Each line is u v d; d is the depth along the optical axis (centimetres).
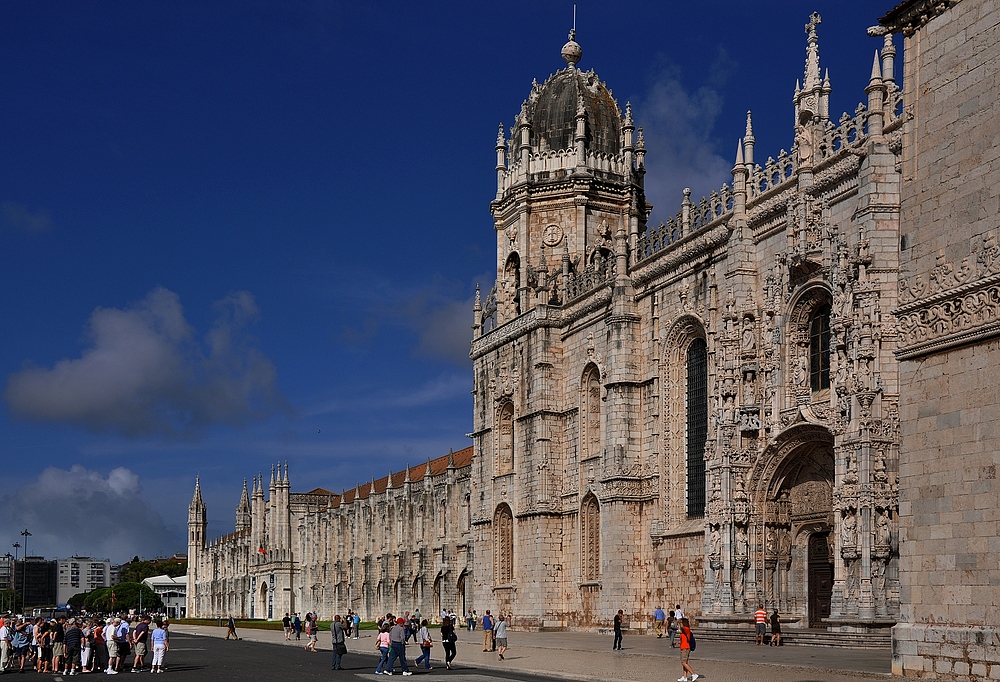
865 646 4738
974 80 3441
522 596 8225
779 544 5791
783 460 5675
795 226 5612
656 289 7056
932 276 3531
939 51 3597
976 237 3381
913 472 3528
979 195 3384
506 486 8625
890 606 4753
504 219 9131
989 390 3281
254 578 19462
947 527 3381
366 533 14525
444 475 12269
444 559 11606
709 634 5778
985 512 3259
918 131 3653
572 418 8031
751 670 4094
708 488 5994
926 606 3431
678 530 6638
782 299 5672
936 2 3600
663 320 6969
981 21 3441
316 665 5806
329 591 16050
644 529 7044
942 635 3356
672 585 6706
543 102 9194
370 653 7194
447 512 11688
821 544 5616
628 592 6988
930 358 3506
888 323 4900
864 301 4944
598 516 7631
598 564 7638
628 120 8981
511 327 8712
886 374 4888
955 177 3481
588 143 8956
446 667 5403
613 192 8856
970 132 3441
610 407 7219
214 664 6112
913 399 3556
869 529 4794
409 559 12838
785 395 5653
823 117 5591
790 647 5103
